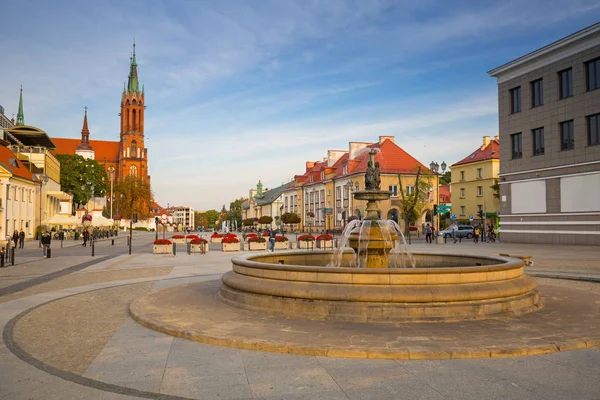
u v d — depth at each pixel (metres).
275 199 111.19
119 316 10.27
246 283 10.44
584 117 33.28
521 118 38.34
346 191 68.88
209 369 6.45
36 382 6.02
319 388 5.72
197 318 9.28
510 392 5.55
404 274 9.08
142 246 43.22
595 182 32.53
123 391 5.69
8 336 8.49
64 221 52.56
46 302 12.15
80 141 145.88
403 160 64.75
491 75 40.97
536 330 8.19
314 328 8.32
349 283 9.19
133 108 135.88
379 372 6.27
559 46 34.53
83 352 7.39
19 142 68.12
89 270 20.58
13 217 50.72
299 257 15.81
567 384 5.80
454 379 5.99
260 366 6.56
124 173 133.62
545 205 36.31
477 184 66.88
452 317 8.88
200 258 27.36
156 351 7.35
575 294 12.35
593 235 32.66
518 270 10.43
